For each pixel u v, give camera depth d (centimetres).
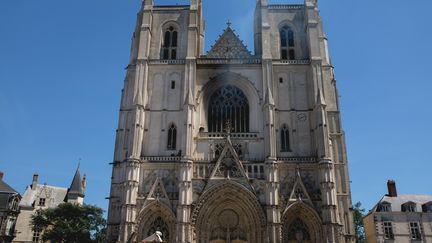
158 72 7994
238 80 7975
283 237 6581
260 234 6575
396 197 8444
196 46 8150
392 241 7856
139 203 6844
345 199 6969
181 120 7606
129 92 7931
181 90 7844
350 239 6725
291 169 7075
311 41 7962
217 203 6894
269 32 8112
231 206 6969
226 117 7838
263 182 6919
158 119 7631
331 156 6975
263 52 7894
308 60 7956
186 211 6588
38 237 9206
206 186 6825
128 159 6975
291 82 7850
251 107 7806
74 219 8350
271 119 7244
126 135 7512
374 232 8162
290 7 8650
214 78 7931
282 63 7962
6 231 8894
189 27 8169
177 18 8581
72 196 10231
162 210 6800
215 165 6994
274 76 7894
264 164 7019
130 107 7762
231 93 8006
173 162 7156
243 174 6906
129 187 6781
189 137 7156
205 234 6712
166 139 7481
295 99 7725
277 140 7406
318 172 6969
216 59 8025
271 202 6594
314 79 7619
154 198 6825
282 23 8538
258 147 7331
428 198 8412
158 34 8431
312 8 8294
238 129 7725
